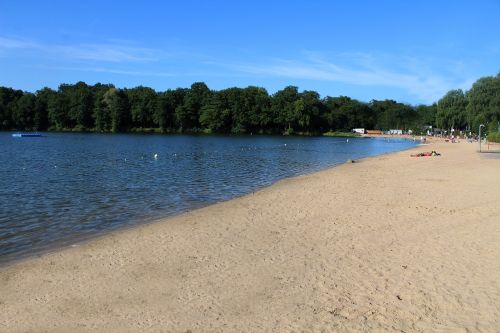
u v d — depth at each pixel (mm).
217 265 10836
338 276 9891
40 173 32656
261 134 157375
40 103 153250
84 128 151750
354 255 11375
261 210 17719
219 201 21188
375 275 9875
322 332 7316
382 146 90688
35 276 10305
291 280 9711
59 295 9117
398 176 29094
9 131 151500
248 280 9766
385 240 12734
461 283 9258
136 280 9898
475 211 16312
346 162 45031
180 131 153250
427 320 7672
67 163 41125
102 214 18078
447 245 12039
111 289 9391
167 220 16453
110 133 143500
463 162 39312
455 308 8109
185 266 10812
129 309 8352
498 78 96188
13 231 15242
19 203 20438
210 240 13227
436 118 144875
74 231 15234
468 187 22656
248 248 12273
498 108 92375
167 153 56969
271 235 13672
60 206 19766
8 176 30641
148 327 7602
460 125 137625
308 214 16656
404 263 10625
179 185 26781
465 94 135125
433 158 46281
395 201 18953
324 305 8375
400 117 191875
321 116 171875
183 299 8781
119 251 12266
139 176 31250
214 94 155250
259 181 29000
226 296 8898
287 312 8094
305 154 60500
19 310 8398
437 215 15867
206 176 31875
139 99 152125
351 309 8180
